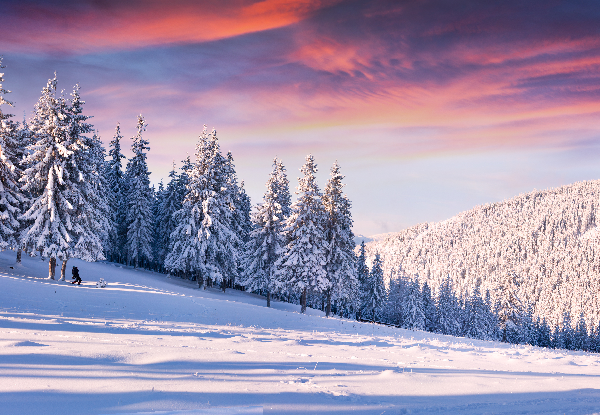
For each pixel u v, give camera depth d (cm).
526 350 1672
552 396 560
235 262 4612
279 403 382
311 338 1393
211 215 4306
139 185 5041
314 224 3922
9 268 3262
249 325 1719
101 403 337
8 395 343
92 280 3469
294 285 3806
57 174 2964
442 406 444
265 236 4484
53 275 3000
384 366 766
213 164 4406
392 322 9300
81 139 3161
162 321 1447
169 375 475
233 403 364
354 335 1775
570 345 10831
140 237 5081
